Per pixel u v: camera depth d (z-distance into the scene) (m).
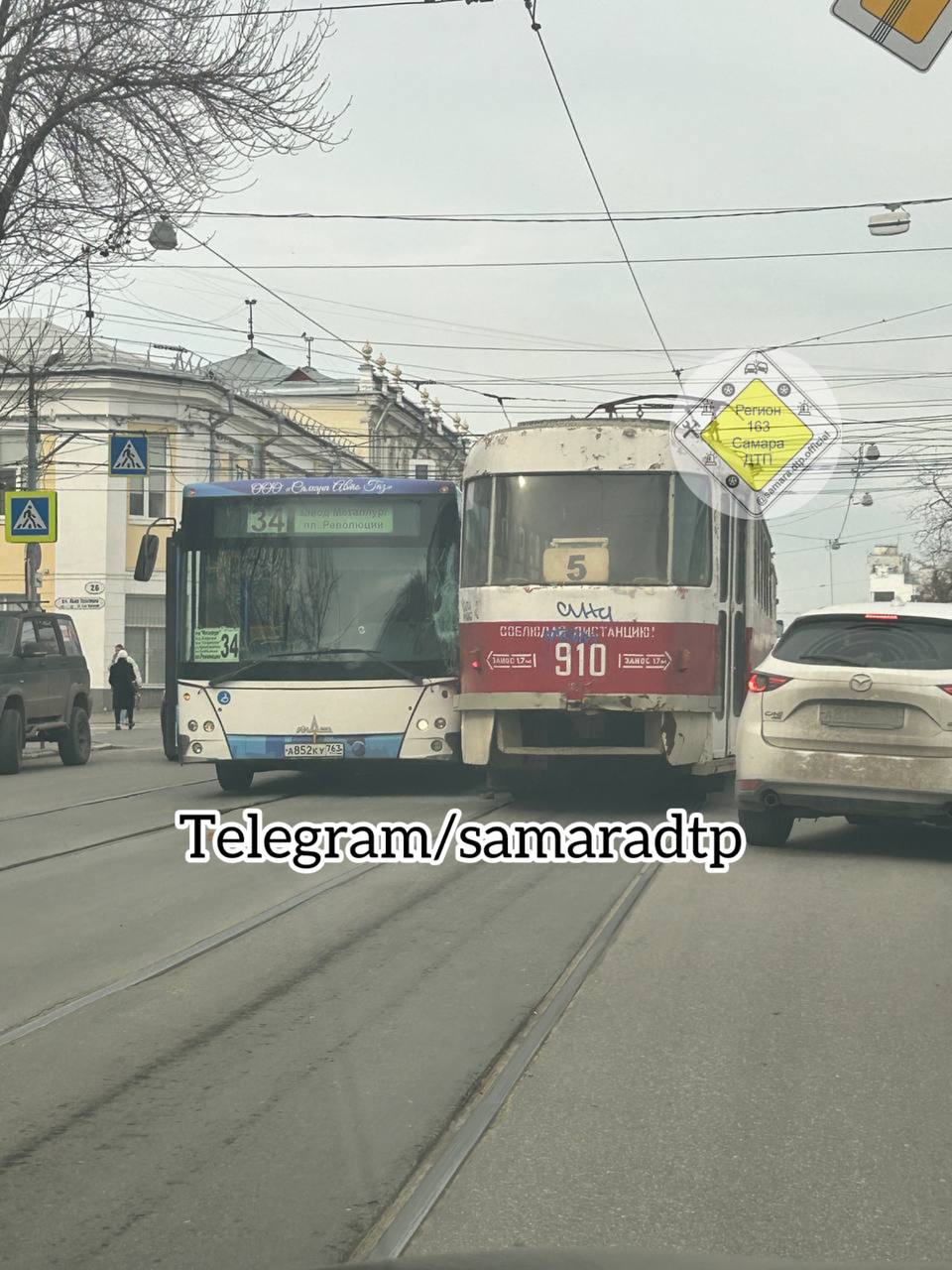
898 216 22.91
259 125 21.52
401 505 17.34
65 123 21.25
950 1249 4.24
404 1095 5.75
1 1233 4.38
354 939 8.89
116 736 35.44
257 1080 5.96
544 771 16.34
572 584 14.95
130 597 50.62
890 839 13.63
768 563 22.06
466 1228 4.39
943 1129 5.34
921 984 7.64
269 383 66.56
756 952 8.44
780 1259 3.63
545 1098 5.71
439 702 17.11
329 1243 4.29
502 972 7.95
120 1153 5.08
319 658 17.09
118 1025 6.86
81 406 49.28
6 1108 5.61
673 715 14.85
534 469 15.20
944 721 11.55
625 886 10.91
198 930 9.20
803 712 11.93
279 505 17.38
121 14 21.11
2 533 50.16
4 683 22.27
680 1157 5.03
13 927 9.31
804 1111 5.55
